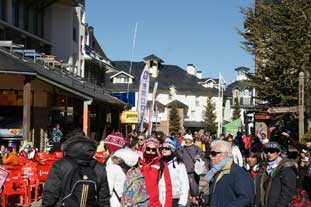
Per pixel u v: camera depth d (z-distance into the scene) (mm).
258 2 28109
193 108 106062
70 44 44812
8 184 14227
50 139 31250
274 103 28000
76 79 35312
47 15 42906
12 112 29344
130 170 6957
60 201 5684
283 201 6941
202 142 33250
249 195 6453
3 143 26688
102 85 60750
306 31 26406
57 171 5723
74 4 44375
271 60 27375
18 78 29453
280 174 7102
